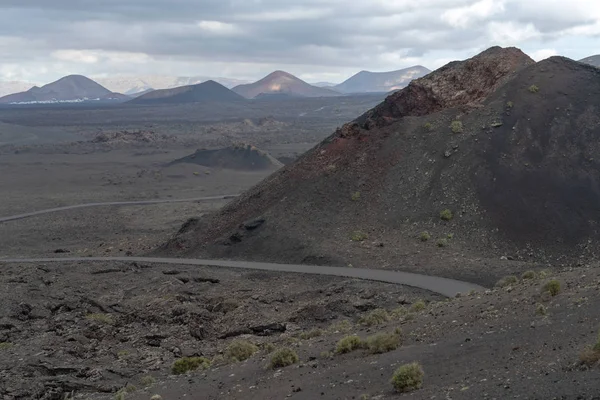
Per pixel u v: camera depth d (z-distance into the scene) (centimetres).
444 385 1944
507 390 1723
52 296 6519
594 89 9181
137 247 10394
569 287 2831
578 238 7162
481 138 8812
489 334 2422
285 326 4950
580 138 8469
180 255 9262
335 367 2542
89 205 16112
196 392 2673
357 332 3350
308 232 8506
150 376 3469
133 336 4944
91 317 5494
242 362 3222
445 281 6375
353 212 8706
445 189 8406
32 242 11738
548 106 9019
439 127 9431
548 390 1631
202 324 5266
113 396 3002
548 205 7669
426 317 3144
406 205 8488
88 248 10825
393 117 10525
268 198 9750
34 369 3738
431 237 7775
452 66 10712
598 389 1544
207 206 15412
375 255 7625
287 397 2253
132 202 16575
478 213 7869
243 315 5428
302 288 6700
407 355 2438
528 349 2102
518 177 8144
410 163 9056
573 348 1961
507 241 7369
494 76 10106
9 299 6344
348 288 6244
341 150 9900
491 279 6316
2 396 3234
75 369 3775
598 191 7725
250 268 7812
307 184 9438
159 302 5969
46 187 19500
